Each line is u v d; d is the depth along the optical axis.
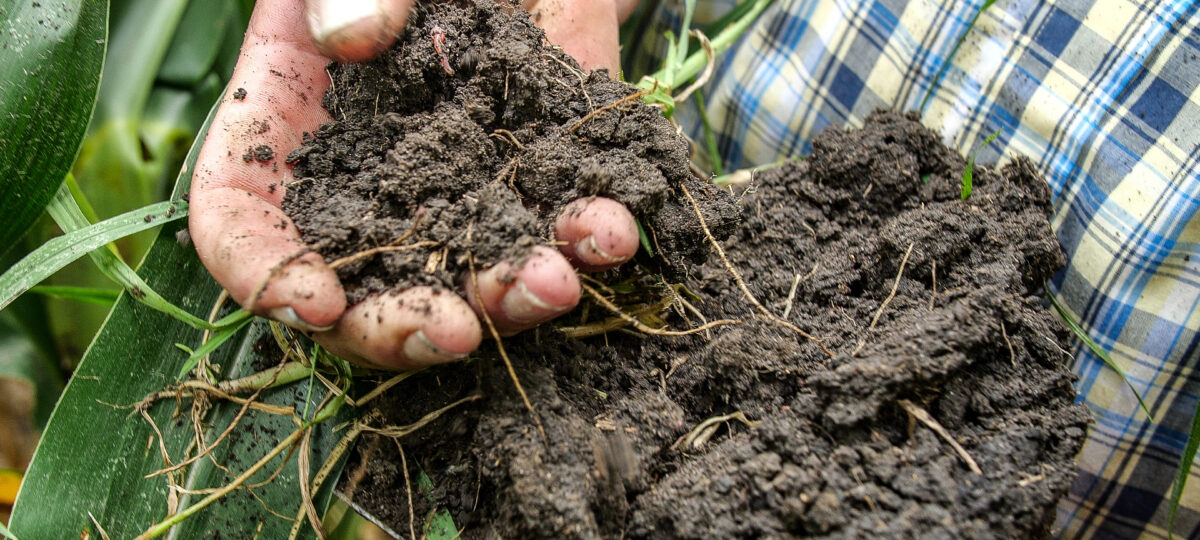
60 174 0.24
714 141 0.37
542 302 0.19
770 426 0.21
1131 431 0.28
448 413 0.23
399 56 0.22
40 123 0.24
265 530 0.24
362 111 0.24
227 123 0.23
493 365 0.22
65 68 0.24
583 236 0.20
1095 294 0.27
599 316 0.24
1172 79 0.25
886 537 0.19
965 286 0.24
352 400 0.24
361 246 0.21
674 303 0.24
